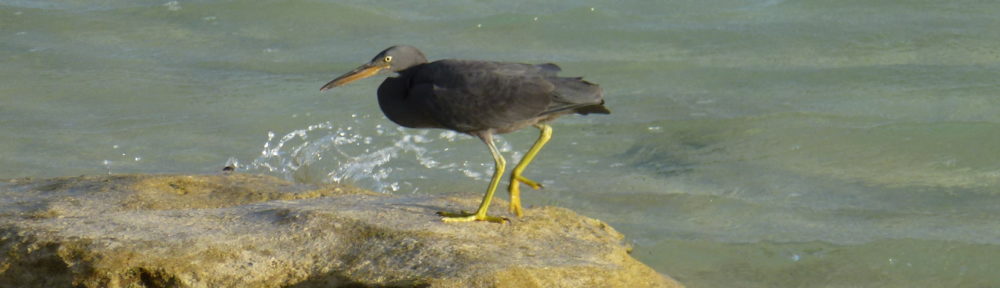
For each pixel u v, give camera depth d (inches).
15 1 816.9
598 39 745.6
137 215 383.6
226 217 384.2
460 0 821.9
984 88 644.7
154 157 561.6
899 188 526.0
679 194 514.3
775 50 717.9
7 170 539.2
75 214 396.8
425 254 350.3
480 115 366.3
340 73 692.7
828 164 555.2
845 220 486.6
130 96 649.6
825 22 763.4
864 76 671.1
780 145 575.8
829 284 423.2
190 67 703.7
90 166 547.8
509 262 346.0
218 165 552.4
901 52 708.7
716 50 721.0
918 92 642.2
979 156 559.8
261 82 676.1
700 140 583.8
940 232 471.2
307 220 373.7
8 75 679.1
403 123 388.2
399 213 386.3
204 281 342.6
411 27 775.1
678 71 688.4
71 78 678.5
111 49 732.0
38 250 352.2
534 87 362.0
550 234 384.8
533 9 799.1
